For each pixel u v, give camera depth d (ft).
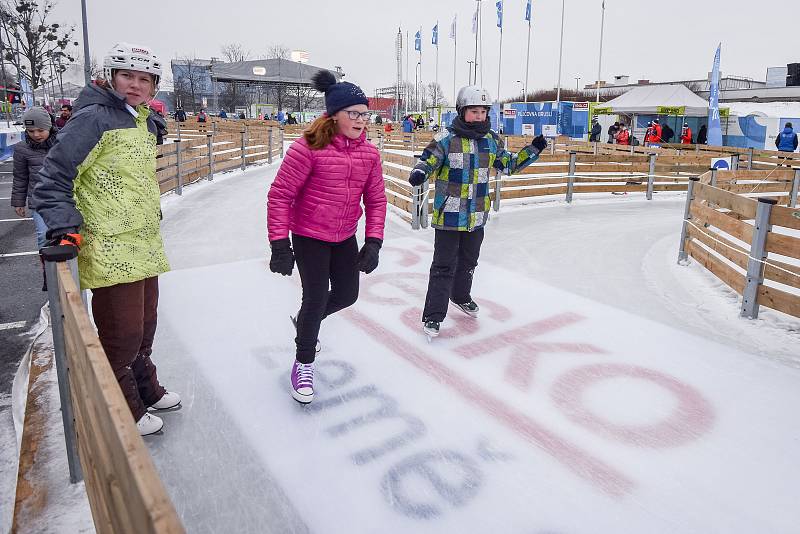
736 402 10.35
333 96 8.72
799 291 17.51
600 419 9.70
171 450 8.56
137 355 8.62
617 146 64.59
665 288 17.33
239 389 10.46
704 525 7.25
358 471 8.18
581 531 7.10
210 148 42.98
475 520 7.25
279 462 8.34
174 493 7.64
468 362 11.80
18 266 19.48
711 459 8.63
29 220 28.04
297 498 7.59
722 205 17.31
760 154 58.39
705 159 41.75
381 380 10.93
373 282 17.31
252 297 15.53
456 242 12.57
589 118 102.73
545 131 101.04
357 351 12.21
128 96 7.41
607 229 27.09
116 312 7.73
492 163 12.92
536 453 8.70
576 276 18.61
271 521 7.17
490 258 20.84
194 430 9.10
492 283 17.54
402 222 27.25
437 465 8.35
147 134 7.75
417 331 13.42
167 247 21.21
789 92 138.72
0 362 12.20
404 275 18.20
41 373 10.68
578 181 38.70
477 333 13.39
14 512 7.01
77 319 5.23
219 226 25.41
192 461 8.31
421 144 77.46
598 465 8.43
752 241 14.44
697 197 19.90
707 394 10.63
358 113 8.77
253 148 57.16
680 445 8.98
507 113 110.32
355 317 14.24
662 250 22.74
